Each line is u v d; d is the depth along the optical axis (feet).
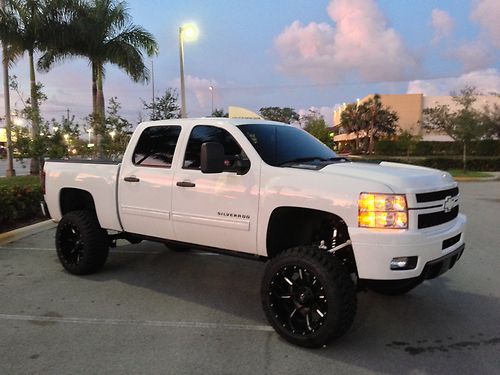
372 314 15.98
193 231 16.16
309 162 15.31
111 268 21.39
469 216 36.99
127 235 20.30
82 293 17.97
